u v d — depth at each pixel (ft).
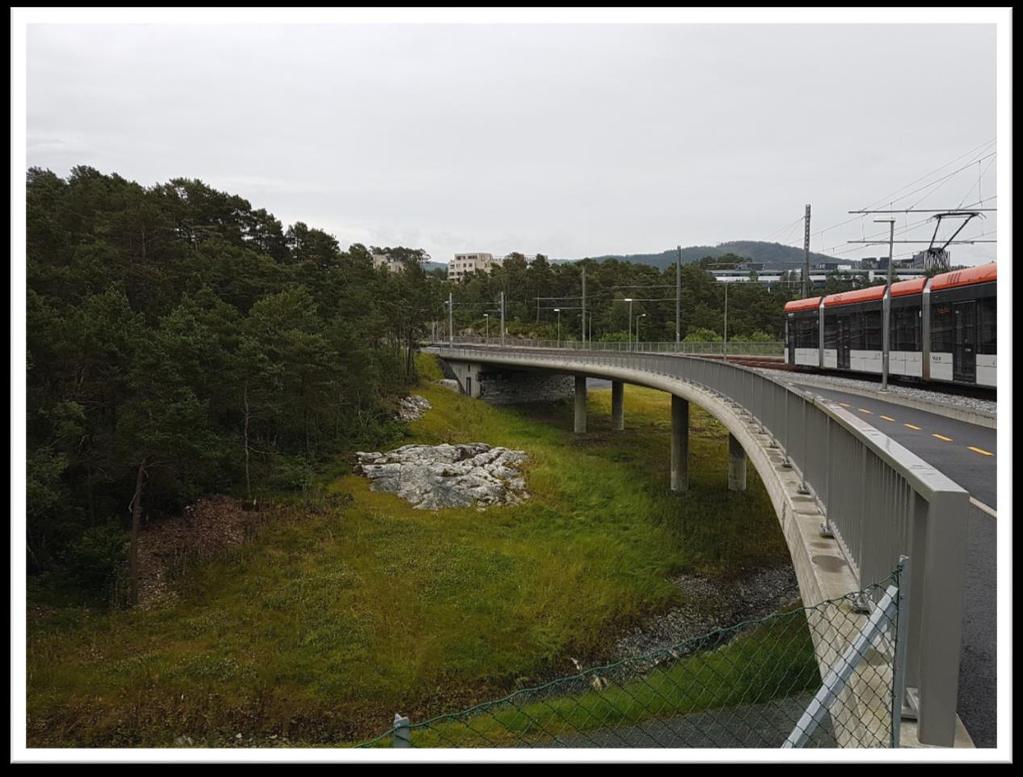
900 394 67.05
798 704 39.34
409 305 158.51
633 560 75.36
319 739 47.62
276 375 85.56
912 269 108.27
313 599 62.18
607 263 346.13
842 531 20.40
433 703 51.90
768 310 263.70
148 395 63.93
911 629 12.28
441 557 71.82
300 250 158.61
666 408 178.60
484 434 136.67
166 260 104.99
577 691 52.65
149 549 67.15
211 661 52.65
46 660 50.26
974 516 27.12
